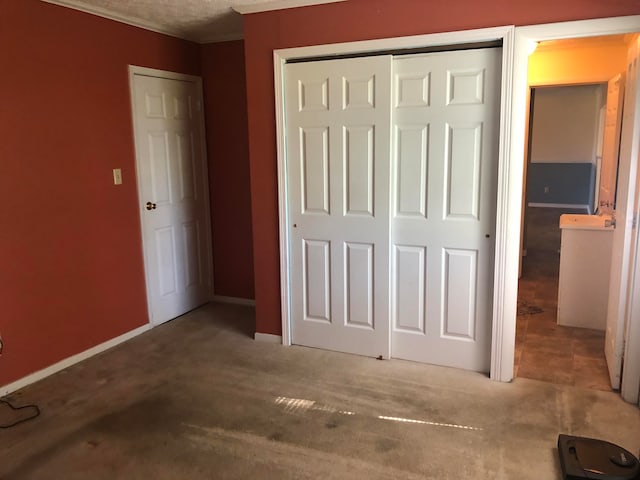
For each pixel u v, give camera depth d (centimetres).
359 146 316
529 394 283
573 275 381
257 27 327
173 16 348
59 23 309
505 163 277
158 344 365
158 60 383
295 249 347
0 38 277
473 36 274
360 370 318
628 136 271
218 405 278
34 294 305
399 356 332
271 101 333
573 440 229
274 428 255
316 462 228
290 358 338
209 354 346
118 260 363
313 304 349
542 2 260
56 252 317
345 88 313
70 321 329
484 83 282
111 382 307
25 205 296
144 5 321
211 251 455
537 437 243
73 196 326
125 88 358
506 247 284
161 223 399
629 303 270
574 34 256
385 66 300
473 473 218
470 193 296
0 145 281
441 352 320
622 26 248
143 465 228
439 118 295
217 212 446
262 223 352
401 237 317
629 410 265
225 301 460
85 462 230
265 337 368
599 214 466
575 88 938
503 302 290
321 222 336
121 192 361
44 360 313
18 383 298
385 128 306
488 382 298
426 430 251
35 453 237
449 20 279
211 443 244
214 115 430
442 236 306
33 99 296
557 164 984
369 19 298
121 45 352
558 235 738
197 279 443
